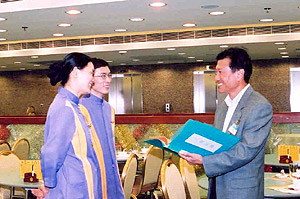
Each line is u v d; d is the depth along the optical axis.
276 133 6.59
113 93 13.98
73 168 2.73
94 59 3.75
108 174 3.54
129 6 6.37
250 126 2.74
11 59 11.68
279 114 6.85
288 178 4.02
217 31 9.48
